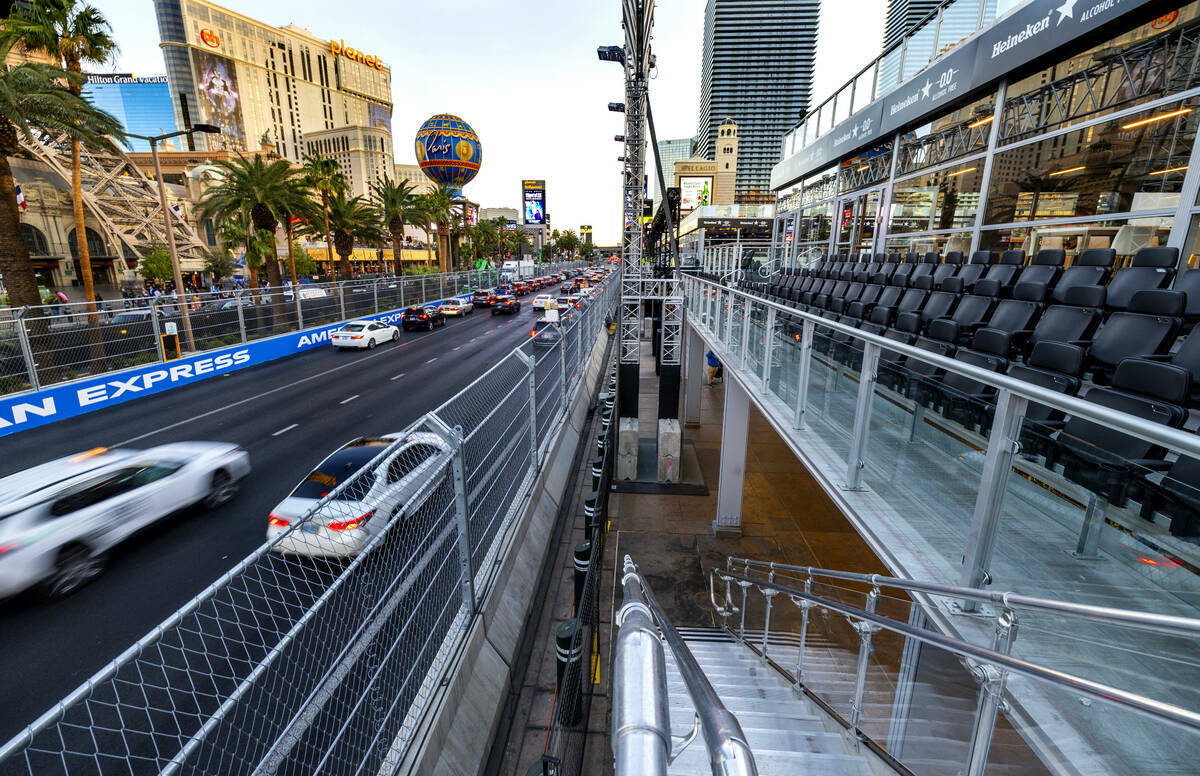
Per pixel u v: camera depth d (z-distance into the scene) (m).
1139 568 1.78
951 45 8.68
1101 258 5.51
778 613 6.91
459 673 4.18
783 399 5.55
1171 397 2.60
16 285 15.18
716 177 118.38
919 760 2.69
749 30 122.06
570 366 12.98
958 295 6.22
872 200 11.92
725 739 0.75
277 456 10.73
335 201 32.91
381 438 7.98
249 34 177.75
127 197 50.59
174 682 4.56
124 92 186.12
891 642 3.08
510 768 4.40
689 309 15.79
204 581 6.48
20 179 43.41
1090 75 6.04
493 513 5.99
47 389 13.03
